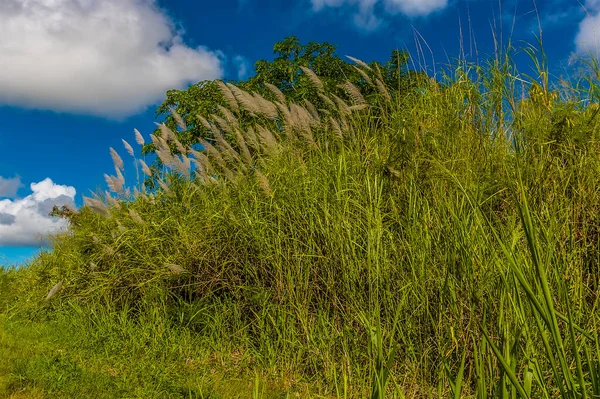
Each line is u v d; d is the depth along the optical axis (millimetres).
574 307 3658
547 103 5418
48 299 7402
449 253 4148
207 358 5285
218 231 6453
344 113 6215
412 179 4922
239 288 5844
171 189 7816
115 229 7641
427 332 4215
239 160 6844
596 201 4559
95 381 4562
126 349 5680
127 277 7059
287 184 6109
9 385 4441
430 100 6023
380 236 4605
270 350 4934
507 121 5566
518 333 1937
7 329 6887
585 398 1640
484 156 5207
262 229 5703
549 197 4484
